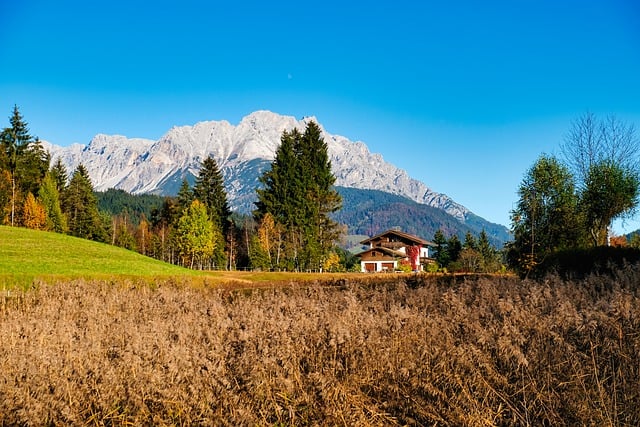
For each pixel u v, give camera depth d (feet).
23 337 24.03
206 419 16.83
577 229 106.93
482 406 17.10
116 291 42.78
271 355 20.13
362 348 20.77
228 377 19.43
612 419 16.29
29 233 128.77
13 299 42.52
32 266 89.71
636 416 16.51
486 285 37.93
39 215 195.00
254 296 37.60
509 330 21.38
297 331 22.75
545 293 30.60
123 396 18.51
